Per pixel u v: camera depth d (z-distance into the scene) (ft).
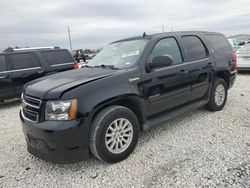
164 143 12.17
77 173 9.91
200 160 10.20
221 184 8.42
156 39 12.86
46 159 9.62
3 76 22.77
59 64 26.48
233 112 16.62
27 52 24.75
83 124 9.29
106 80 10.26
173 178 9.02
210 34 17.02
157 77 12.07
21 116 10.69
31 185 9.28
